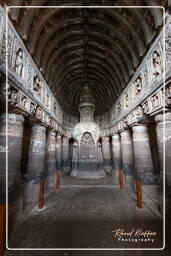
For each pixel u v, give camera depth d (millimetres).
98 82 18969
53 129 12992
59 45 11555
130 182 11523
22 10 6441
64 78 16469
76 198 9000
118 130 14281
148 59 7699
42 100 9898
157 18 6410
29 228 5594
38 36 8422
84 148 17375
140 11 7367
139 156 9094
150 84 7410
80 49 13219
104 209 7301
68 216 6559
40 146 9164
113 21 9609
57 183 11266
